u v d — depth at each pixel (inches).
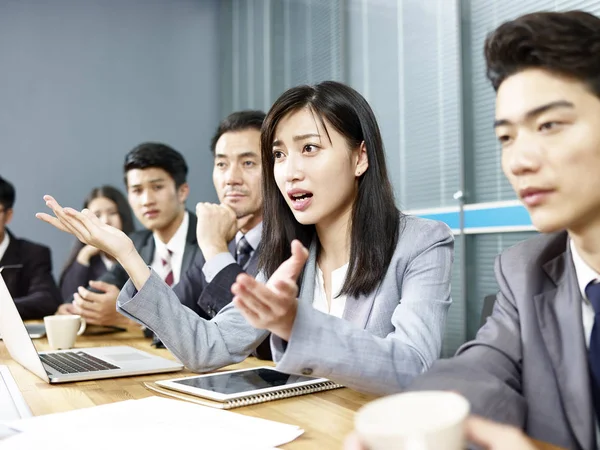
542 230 27.5
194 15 228.2
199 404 38.7
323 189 50.1
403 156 144.6
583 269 31.1
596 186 26.5
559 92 26.2
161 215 104.0
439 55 133.0
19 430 31.2
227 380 44.2
